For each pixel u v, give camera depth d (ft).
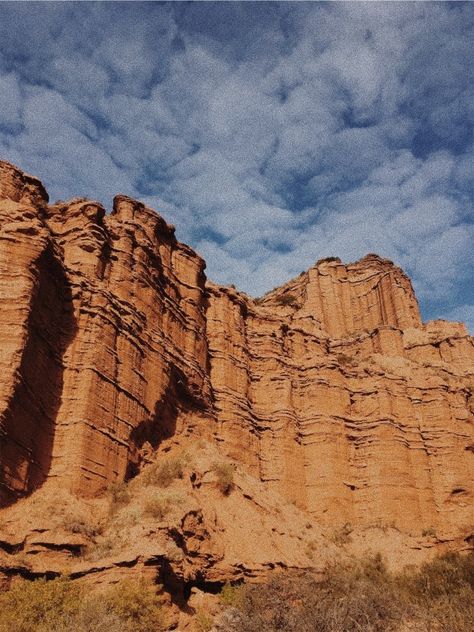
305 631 71.26
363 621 75.31
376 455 154.71
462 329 228.84
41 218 107.96
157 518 83.41
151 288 122.93
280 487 142.82
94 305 102.22
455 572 114.11
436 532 144.87
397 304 236.43
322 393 160.76
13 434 77.56
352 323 250.37
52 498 80.74
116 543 76.07
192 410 132.16
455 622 71.67
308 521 129.08
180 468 103.60
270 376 161.27
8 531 70.95
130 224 124.06
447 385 177.68
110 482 92.58
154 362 116.16
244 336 163.94
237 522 101.09
